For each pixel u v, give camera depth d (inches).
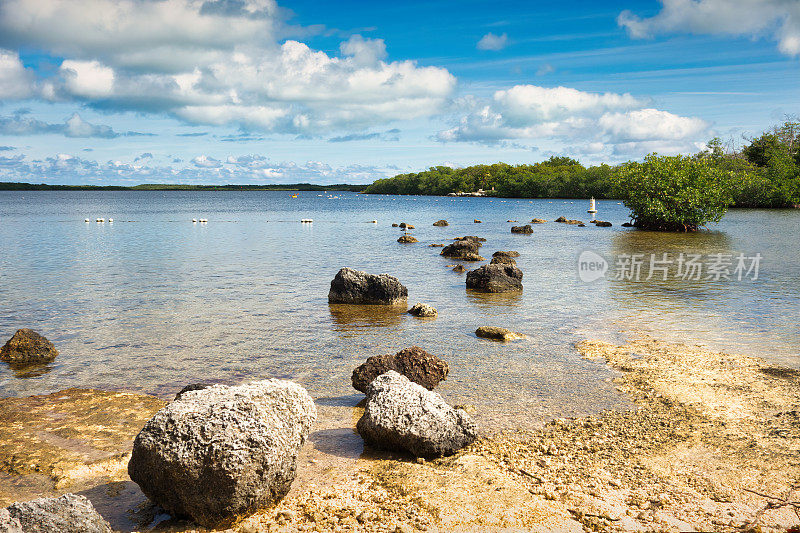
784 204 3031.5
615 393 371.9
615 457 281.4
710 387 380.2
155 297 717.9
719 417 329.7
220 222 2426.2
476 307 658.8
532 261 1068.5
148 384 398.9
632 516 229.3
